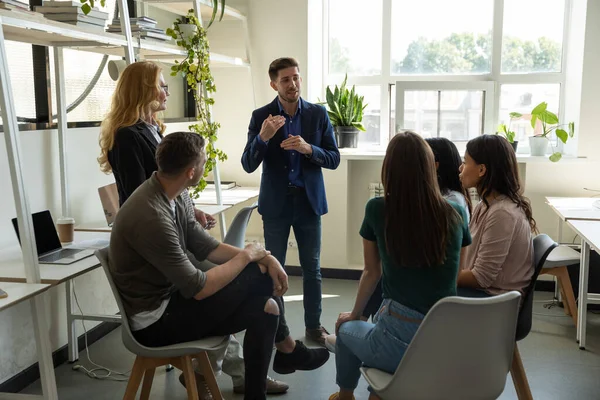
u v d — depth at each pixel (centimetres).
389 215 201
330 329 375
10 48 306
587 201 404
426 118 482
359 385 301
